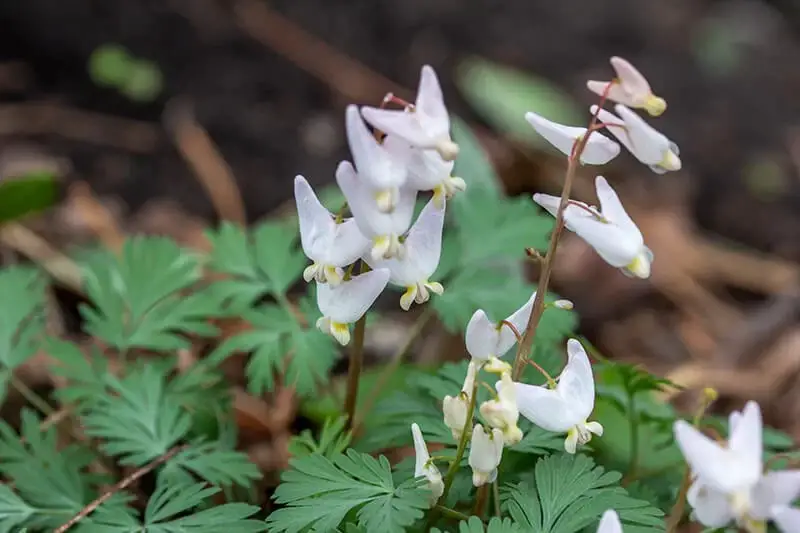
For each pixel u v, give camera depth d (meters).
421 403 0.49
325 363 0.49
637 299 0.71
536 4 0.99
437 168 0.44
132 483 0.51
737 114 0.90
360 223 0.43
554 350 0.50
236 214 0.73
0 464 0.48
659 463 0.51
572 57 0.93
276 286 0.51
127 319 0.51
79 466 0.49
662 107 0.44
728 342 0.67
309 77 0.86
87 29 0.85
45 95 0.82
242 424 0.55
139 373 0.50
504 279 0.52
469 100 0.86
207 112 0.82
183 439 0.50
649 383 0.48
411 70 0.89
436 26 0.94
